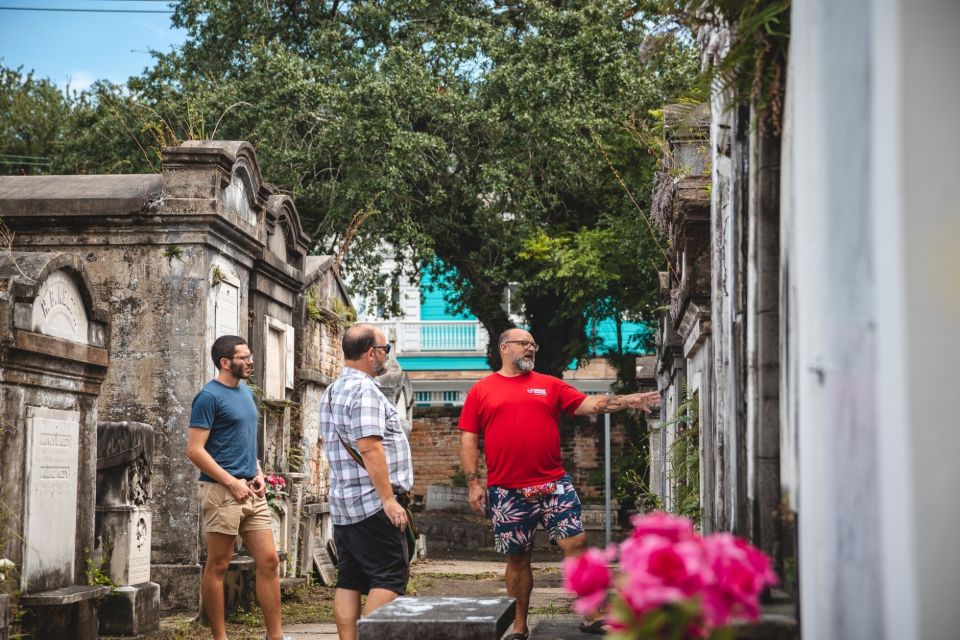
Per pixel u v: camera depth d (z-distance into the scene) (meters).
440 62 25.58
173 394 11.64
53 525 8.66
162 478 11.52
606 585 3.11
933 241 2.32
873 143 2.57
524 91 23.91
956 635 2.27
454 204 25.55
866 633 2.70
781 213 4.35
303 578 13.81
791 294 4.04
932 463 2.29
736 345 5.31
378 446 7.24
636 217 23.95
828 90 3.23
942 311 2.31
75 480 9.05
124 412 11.69
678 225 9.27
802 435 3.72
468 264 26.98
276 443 13.84
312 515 14.62
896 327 2.36
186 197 11.80
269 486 12.78
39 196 11.97
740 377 5.22
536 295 27.91
